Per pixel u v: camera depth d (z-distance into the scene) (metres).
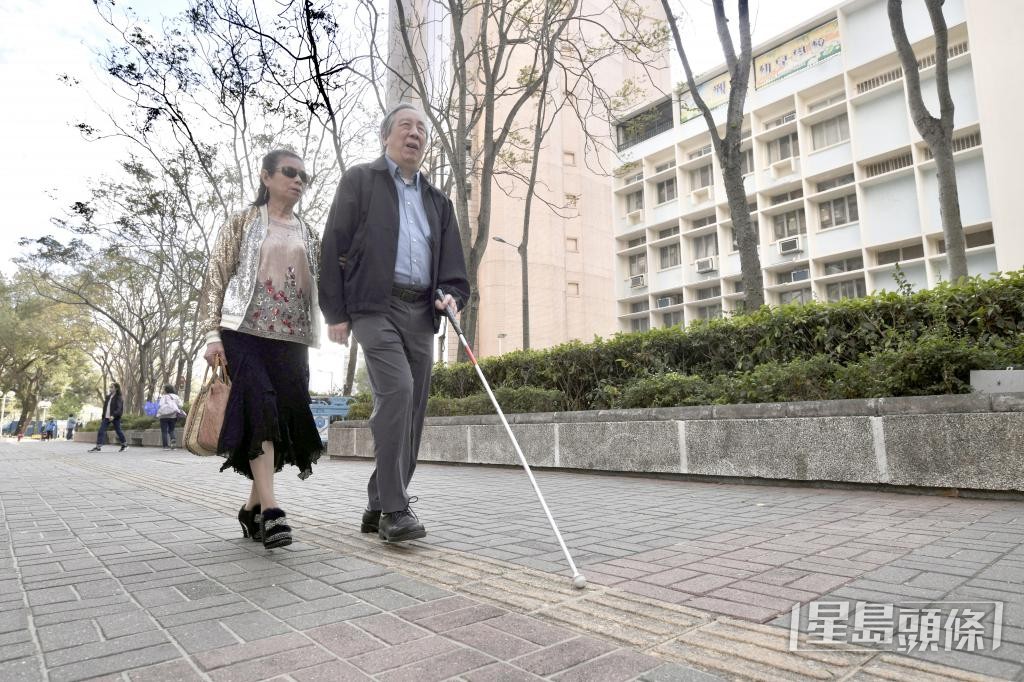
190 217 19.34
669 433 5.64
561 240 36.31
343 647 1.65
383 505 2.95
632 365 7.04
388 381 2.93
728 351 6.40
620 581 2.25
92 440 28.55
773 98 27.12
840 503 3.93
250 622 1.87
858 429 4.47
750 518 3.51
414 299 3.11
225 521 3.83
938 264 22.00
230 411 2.87
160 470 8.44
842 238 24.94
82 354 48.03
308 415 3.18
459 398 9.22
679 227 32.22
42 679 1.47
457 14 11.35
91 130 13.62
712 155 30.03
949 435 4.05
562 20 11.66
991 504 3.67
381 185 3.11
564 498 4.54
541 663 1.53
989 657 1.49
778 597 2.00
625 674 1.46
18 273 36.69
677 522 3.45
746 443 5.09
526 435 7.09
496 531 3.29
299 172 3.17
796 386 5.12
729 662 1.51
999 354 4.43
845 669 1.45
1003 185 19.75
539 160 35.78
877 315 5.37
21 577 2.44
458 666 1.52
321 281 3.02
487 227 11.60
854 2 24.33
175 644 1.69
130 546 3.05
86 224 20.31
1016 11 19.66
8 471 8.56
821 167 25.59
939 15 8.52
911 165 22.97
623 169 14.87
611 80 33.31
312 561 2.65
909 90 8.76
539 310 35.06
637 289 33.81
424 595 2.12
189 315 26.70
